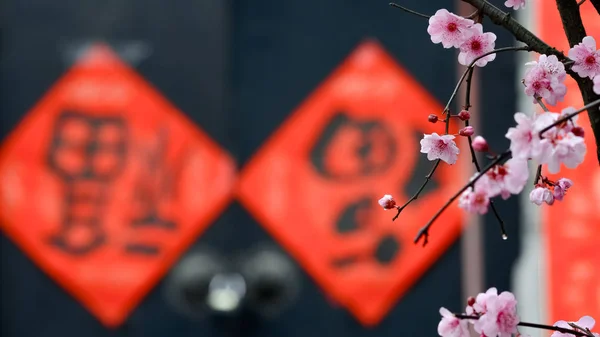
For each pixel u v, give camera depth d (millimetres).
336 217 11031
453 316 2951
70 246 11188
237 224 11117
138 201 11180
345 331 10914
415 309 10836
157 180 11180
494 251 10578
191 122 11227
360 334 10875
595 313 8914
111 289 11102
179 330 11000
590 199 8719
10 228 11211
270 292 10906
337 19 11266
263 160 11133
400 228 10891
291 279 10984
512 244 10539
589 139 8500
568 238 9016
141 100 11234
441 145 3047
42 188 11234
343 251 10977
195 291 10914
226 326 10930
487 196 2975
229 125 11188
